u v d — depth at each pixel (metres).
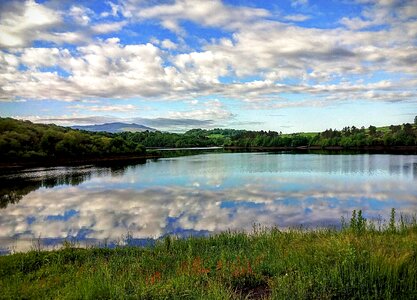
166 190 45.34
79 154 106.88
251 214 29.48
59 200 39.84
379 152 130.00
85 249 17.12
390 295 8.26
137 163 96.12
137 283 10.20
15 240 23.47
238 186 46.53
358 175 55.53
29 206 36.31
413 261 9.86
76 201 38.94
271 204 33.62
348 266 9.95
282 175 57.66
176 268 12.77
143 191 45.12
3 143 87.56
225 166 78.50
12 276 12.90
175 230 25.00
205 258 14.01
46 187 50.59
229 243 17.22
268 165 78.00
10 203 38.22
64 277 12.39
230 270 11.16
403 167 67.38
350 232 15.52
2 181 57.91
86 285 9.83
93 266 13.83
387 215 27.72
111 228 26.14
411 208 30.33
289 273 10.39
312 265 10.91
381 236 14.23
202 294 9.00
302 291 8.86
